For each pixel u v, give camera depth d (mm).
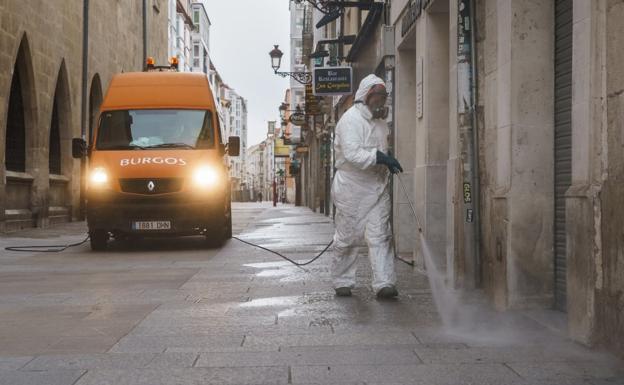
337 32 25469
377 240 6809
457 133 7262
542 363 4238
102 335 5148
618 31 4117
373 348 4691
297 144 50312
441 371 4090
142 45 34000
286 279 8242
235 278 8359
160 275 8711
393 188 12062
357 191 6793
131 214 11977
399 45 11750
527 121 5980
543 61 5996
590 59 4414
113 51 28328
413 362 4309
